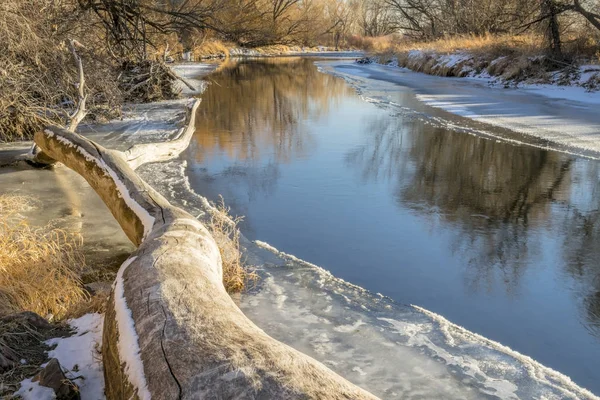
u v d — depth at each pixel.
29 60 10.09
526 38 26.11
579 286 4.44
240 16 28.97
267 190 7.09
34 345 2.96
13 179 7.16
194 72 28.77
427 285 4.41
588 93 17.92
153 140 9.95
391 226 5.78
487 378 3.03
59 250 4.42
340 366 3.11
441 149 9.67
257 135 11.09
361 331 3.53
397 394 2.86
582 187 7.26
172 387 1.95
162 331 2.29
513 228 5.76
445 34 37.38
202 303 2.54
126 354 2.29
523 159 8.85
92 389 2.60
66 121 10.31
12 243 4.17
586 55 21.41
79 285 4.04
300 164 8.57
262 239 5.35
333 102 16.77
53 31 11.39
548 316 3.95
